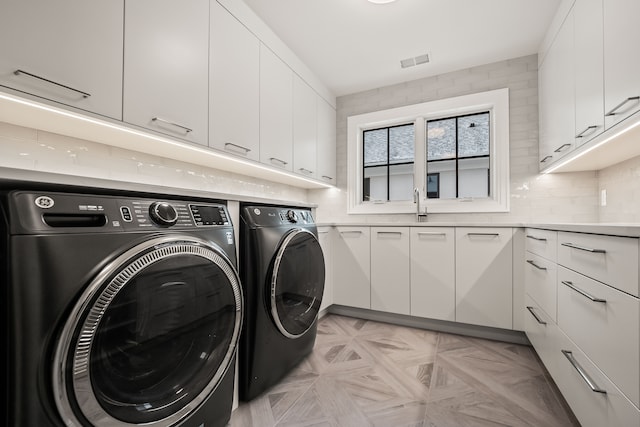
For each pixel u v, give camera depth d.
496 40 2.27
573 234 1.15
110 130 1.27
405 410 1.29
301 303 1.65
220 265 1.05
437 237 2.22
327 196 3.29
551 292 1.40
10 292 0.60
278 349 1.46
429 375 1.59
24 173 0.66
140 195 0.94
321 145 2.91
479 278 2.09
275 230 1.45
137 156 1.65
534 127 2.42
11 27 0.91
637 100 1.15
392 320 2.41
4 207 0.62
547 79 2.17
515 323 1.98
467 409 1.29
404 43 2.31
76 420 0.67
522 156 2.45
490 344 2.00
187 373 0.95
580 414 1.06
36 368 0.61
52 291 0.63
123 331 0.76
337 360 1.76
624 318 0.80
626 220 1.84
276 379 1.46
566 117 1.82
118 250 0.75
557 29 1.95
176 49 1.44
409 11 1.96
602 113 1.40
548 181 2.36
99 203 0.78
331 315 2.63
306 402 1.35
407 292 2.31
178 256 0.89
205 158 1.83
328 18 2.04
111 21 1.17
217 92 1.68
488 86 2.59
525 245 1.95
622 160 1.88
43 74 0.98
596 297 0.95
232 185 2.31
